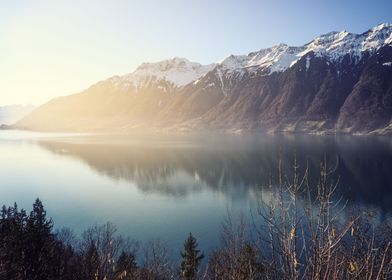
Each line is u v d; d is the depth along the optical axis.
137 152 160.88
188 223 59.75
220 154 141.75
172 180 98.56
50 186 93.69
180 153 150.88
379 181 79.69
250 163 115.88
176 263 40.78
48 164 131.88
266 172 97.69
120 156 148.75
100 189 89.56
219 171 106.38
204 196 79.19
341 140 181.25
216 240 49.59
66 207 72.81
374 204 59.84
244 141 198.75
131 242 49.69
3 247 25.41
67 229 57.06
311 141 179.00
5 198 81.00
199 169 111.75
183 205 72.56
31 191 87.81
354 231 6.11
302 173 79.62
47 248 28.58
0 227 29.31
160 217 64.31
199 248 47.16
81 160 140.88
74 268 27.78
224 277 11.29
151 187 90.88
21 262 24.77
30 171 117.06
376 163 102.38
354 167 96.94
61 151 173.00
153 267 25.80
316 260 5.65
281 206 6.65
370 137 194.38
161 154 150.88
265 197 66.31
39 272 26.00
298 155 119.44
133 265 27.58
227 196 77.19
